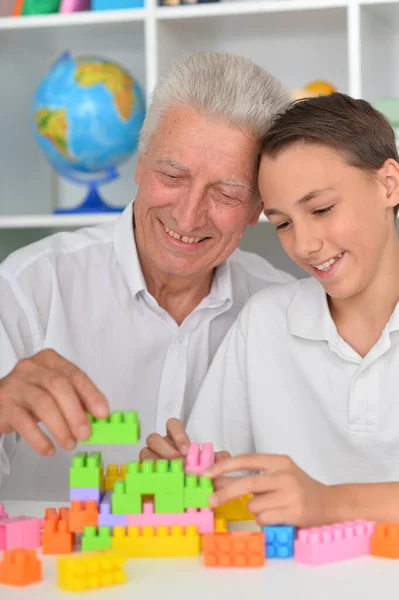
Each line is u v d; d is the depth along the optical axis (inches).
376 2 89.8
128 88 99.3
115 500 38.7
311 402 58.7
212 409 63.0
